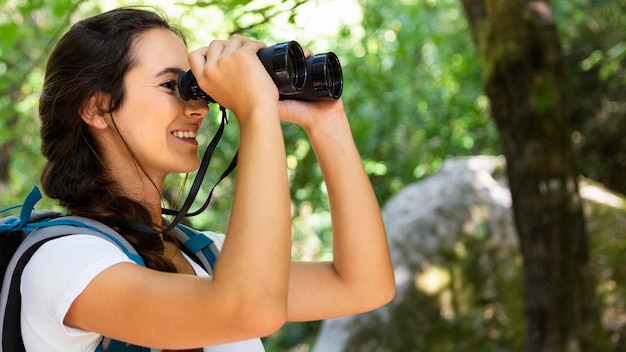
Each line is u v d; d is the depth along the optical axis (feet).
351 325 19.17
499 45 11.43
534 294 11.72
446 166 22.57
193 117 5.17
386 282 5.53
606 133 31.30
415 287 19.34
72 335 4.43
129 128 5.06
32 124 16.47
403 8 30.09
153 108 5.04
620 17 29.99
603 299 18.34
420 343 18.89
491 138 31.58
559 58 11.49
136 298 4.24
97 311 4.32
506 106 11.52
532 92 11.34
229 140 20.88
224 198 22.62
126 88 5.04
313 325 28.09
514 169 11.61
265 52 4.76
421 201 21.02
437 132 31.83
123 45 5.06
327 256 28.96
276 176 4.30
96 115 5.12
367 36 26.18
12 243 4.78
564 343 11.51
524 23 11.39
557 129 11.36
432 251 19.83
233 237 4.15
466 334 19.02
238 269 4.06
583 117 31.71
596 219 19.60
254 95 4.49
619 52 19.67
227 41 4.80
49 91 5.21
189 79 4.94
